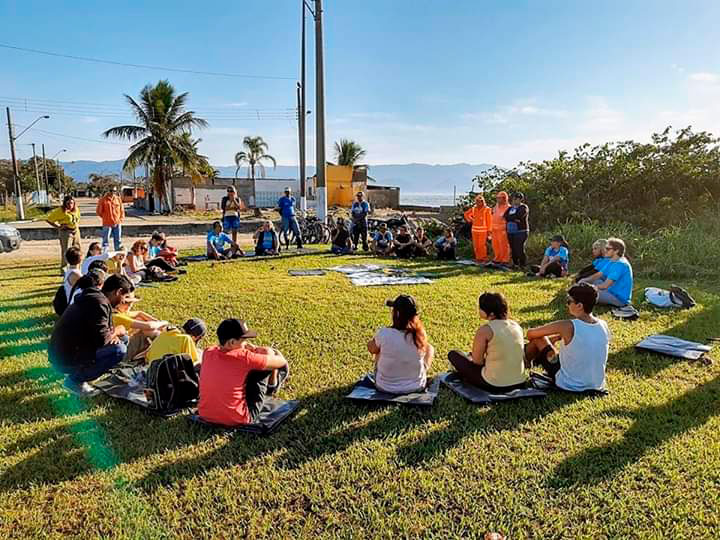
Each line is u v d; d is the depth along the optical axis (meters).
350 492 2.66
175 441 3.17
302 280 8.58
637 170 13.12
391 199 41.06
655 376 4.21
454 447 3.10
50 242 15.73
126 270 8.09
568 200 13.27
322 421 3.43
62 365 3.85
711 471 2.81
